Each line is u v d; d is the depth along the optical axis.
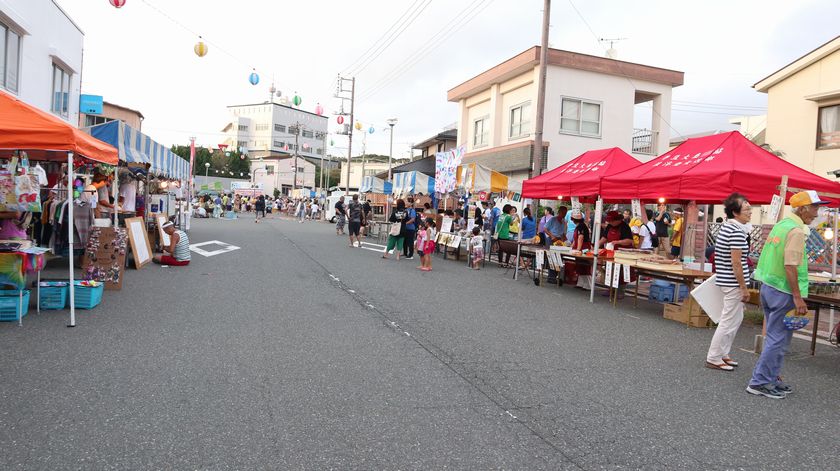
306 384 4.75
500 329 7.31
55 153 8.66
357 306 8.46
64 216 9.98
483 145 26.31
